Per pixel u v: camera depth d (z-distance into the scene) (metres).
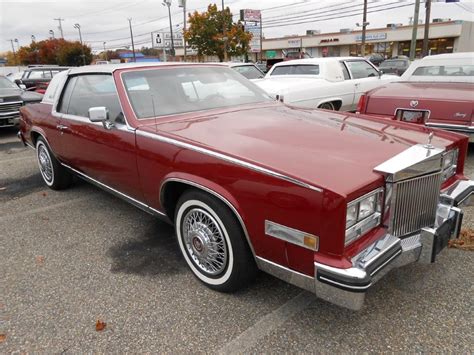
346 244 2.00
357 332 2.28
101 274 2.98
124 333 2.34
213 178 2.42
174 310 2.53
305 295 2.63
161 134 2.81
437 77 6.19
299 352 2.15
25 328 2.40
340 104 7.82
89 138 3.62
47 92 4.96
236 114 3.30
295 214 2.04
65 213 4.23
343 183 1.97
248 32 30.50
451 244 3.17
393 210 2.17
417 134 2.79
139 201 3.29
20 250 3.41
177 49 52.72
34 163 6.57
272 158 2.25
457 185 2.83
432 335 2.23
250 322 2.39
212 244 2.62
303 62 8.02
